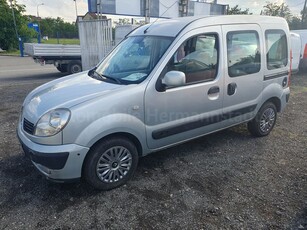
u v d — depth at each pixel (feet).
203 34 10.90
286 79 14.96
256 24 12.89
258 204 9.09
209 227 8.03
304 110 20.47
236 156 12.55
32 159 8.74
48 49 36.19
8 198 9.29
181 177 10.71
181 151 12.98
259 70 13.08
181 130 10.95
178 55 10.26
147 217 8.45
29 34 105.09
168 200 9.27
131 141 9.98
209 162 11.94
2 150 12.83
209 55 11.13
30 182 10.23
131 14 35.63
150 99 9.70
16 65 51.55
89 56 35.99
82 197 9.39
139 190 9.83
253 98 13.26
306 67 37.19
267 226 8.09
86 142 8.56
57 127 8.27
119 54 12.12
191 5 41.45
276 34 13.83
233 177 10.76
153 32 11.51
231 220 8.32
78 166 8.66
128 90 9.29
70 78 11.87
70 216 8.46
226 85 11.81
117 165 9.68
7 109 19.75
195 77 10.82
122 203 9.10
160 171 11.16
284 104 15.20
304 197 9.50
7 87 28.30
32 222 8.20
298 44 33.14
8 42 97.40
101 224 8.14
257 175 10.93
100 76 11.26
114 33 35.04
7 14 94.84
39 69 45.47
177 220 8.32
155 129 10.16
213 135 14.99
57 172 8.54
